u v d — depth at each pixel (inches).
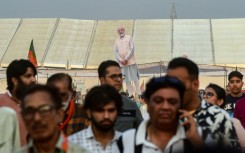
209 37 2773.1
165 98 201.8
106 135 257.0
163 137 206.7
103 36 2795.3
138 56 2608.3
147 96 207.6
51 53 2637.8
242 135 253.1
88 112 255.4
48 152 196.7
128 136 211.9
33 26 2888.8
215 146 121.3
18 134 271.6
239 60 2544.3
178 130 205.5
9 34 2834.6
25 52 2642.7
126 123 319.9
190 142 200.5
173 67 240.2
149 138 208.1
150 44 2709.2
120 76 352.8
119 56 1108.5
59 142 196.7
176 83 204.1
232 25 2888.8
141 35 2792.8
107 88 253.3
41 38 2775.6
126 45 1106.7
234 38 2758.4
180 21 2930.6
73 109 301.9
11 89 304.8
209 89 414.3
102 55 2623.0
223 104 418.6
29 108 191.5
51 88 196.9
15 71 301.4
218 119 237.3
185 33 2819.9
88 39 2783.0
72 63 2564.0
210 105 245.8
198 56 2603.3
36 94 193.0
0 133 262.1
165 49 2662.4
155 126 206.4
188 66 238.5
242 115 385.7
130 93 1103.6
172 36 2785.4
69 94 301.0
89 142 255.9
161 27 2874.0
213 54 2613.2
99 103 248.2
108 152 254.7
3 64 2554.1
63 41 2746.1
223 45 2694.4
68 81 300.2
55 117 194.5
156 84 203.5
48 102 191.8
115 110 252.1
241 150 122.5
